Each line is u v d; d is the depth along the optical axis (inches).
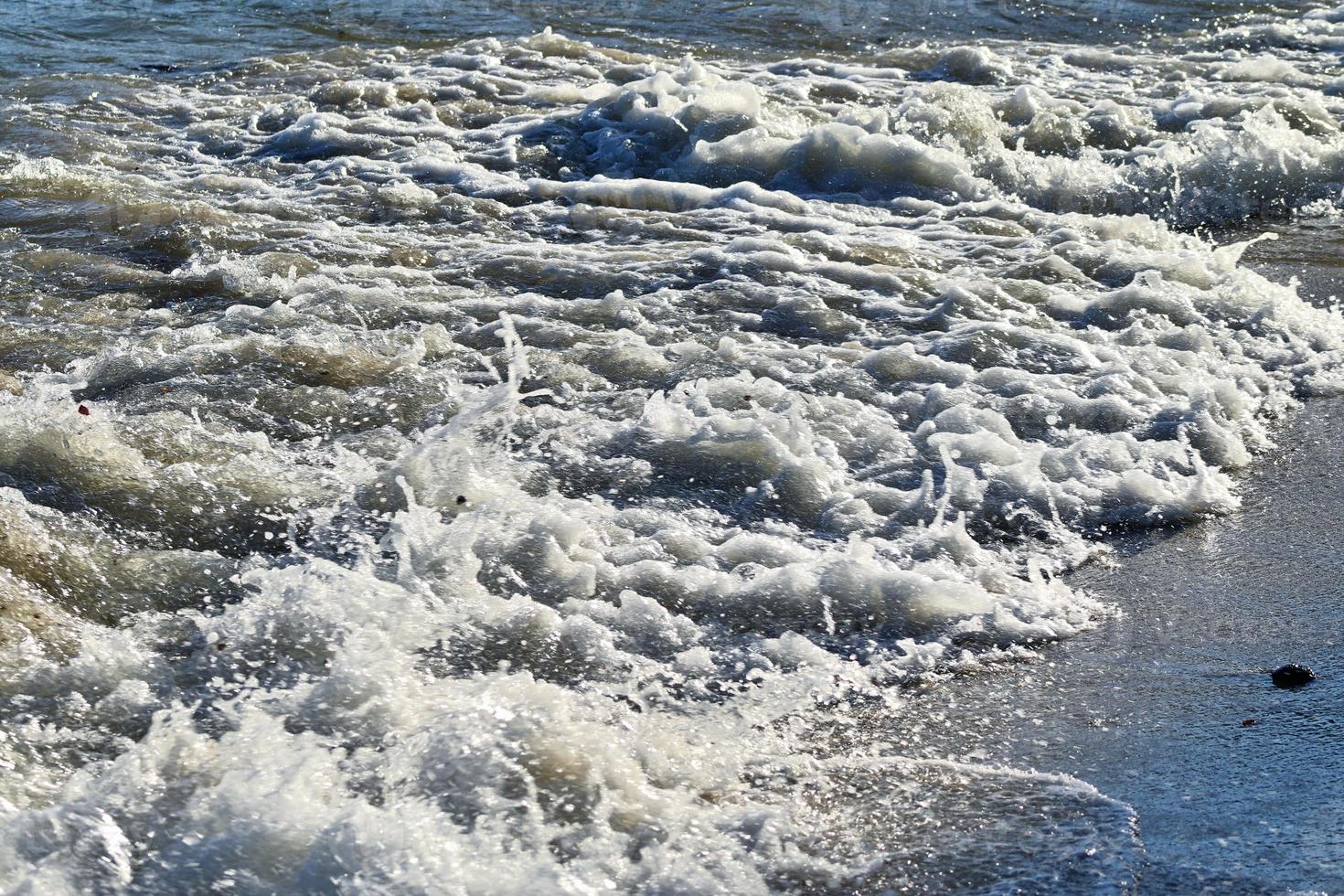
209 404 167.5
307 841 88.7
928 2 487.5
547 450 155.9
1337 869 90.5
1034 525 145.6
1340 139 308.5
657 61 410.3
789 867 91.7
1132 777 103.4
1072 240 253.0
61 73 394.3
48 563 127.3
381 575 127.9
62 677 110.4
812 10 478.0
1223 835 95.3
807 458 154.3
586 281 227.8
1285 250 256.1
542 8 483.5
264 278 223.9
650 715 109.3
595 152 322.0
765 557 134.6
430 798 93.4
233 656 114.2
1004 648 123.7
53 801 95.8
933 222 271.1
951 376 182.4
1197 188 287.1
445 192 289.3
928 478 147.8
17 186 281.7
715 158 303.1
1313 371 189.8
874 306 214.8
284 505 142.3
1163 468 157.3
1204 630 126.6
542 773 96.9
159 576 127.9
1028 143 317.1
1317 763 104.3
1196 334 197.8
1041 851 94.0
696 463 153.6
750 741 107.7
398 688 107.2
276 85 386.6
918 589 129.3
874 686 117.2
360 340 191.6
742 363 186.1
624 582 128.8
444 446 151.4
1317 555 140.7
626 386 179.0
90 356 186.5
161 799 93.3
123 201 271.3
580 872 88.1
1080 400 173.6
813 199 287.4
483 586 126.3
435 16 474.3
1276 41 421.7
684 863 90.4
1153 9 474.9
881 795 101.2
